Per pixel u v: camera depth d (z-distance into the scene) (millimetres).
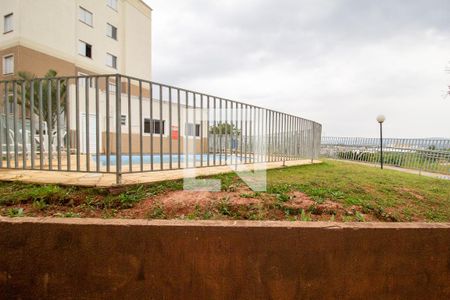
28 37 13016
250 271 1256
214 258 1258
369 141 14516
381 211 2455
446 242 1301
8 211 2131
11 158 5445
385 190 3480
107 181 2904
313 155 7445
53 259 1289
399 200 3020
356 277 1263
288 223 1291
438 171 8664
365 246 1266
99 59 17281
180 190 2891
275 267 1258
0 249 1304
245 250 1256
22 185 2832
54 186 2689
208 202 2475
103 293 1275
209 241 1258
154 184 3012
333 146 14844
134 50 20203
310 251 1260
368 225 1296
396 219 2350
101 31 17406
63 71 14758
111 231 1266
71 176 3322
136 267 1264
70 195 2486
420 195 3393
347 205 2594
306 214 2328
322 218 2256
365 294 1269
